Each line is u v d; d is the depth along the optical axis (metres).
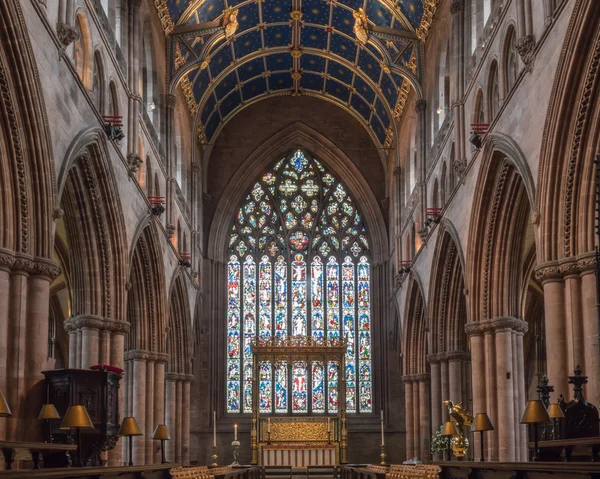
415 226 44.09
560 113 21.25
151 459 35.53
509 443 28.92
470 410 36.84
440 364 37.97
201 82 47.03
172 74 41.06
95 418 22.05
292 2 45.12
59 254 34.59
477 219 29.39
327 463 47.25
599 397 19.94
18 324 20.45
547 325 21.98
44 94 21.44
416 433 45.19
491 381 29.66
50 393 21.53
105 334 28.28
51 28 21.89
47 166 21.22
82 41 26.11
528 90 24.12
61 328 47.00
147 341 36.06
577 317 21.39
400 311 48.12
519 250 29.66
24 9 19.94
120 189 29.44
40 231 21.27
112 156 28.23
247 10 44.84
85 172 26.39
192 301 47.31
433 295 37.59
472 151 31.02
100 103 27.95
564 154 21.59
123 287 29.02
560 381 21.52
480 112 30.69
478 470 18.30
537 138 23.17
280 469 47.06
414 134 45.38
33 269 21.03
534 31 23.95
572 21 20.33
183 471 20.00
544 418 16.02
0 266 20.14
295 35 48.16
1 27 19.09
